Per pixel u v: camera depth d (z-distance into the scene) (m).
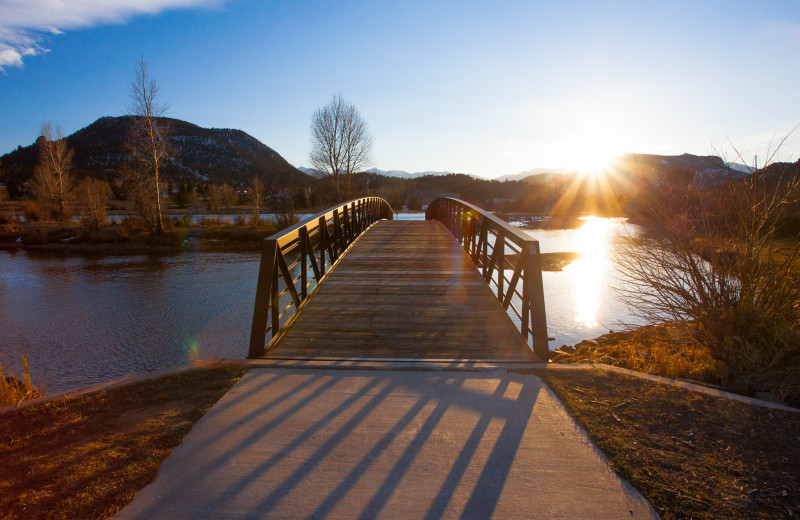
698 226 4.99
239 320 13.17
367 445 2.72
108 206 71.00
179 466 2.49
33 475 2.40
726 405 3.25
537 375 3.80
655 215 5.35
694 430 2.91
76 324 12.79
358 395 3.40
